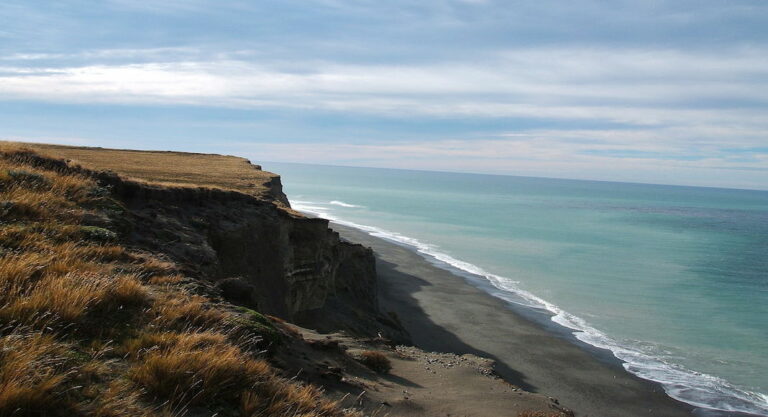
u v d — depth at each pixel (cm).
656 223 13712
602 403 2795
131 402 653
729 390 3053
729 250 9088
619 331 4141
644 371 3297
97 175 2161
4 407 547
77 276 969
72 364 694
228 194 2923
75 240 1295
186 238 1942
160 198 2442
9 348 632
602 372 3250
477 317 4350
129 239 1612
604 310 4750
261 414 745
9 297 809
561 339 3869
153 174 4459
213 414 707
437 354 2453
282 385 872
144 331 868
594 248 8575
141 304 979
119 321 886
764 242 10388
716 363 3491
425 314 4375
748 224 14550
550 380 3081
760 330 4291
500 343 3725
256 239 2725
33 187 1559
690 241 10194
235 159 9394
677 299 5294
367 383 1341
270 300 2670
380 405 1184
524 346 3678
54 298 827
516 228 11038
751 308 5031
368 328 3472
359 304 4038
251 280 2575
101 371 703
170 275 1288
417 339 3728
